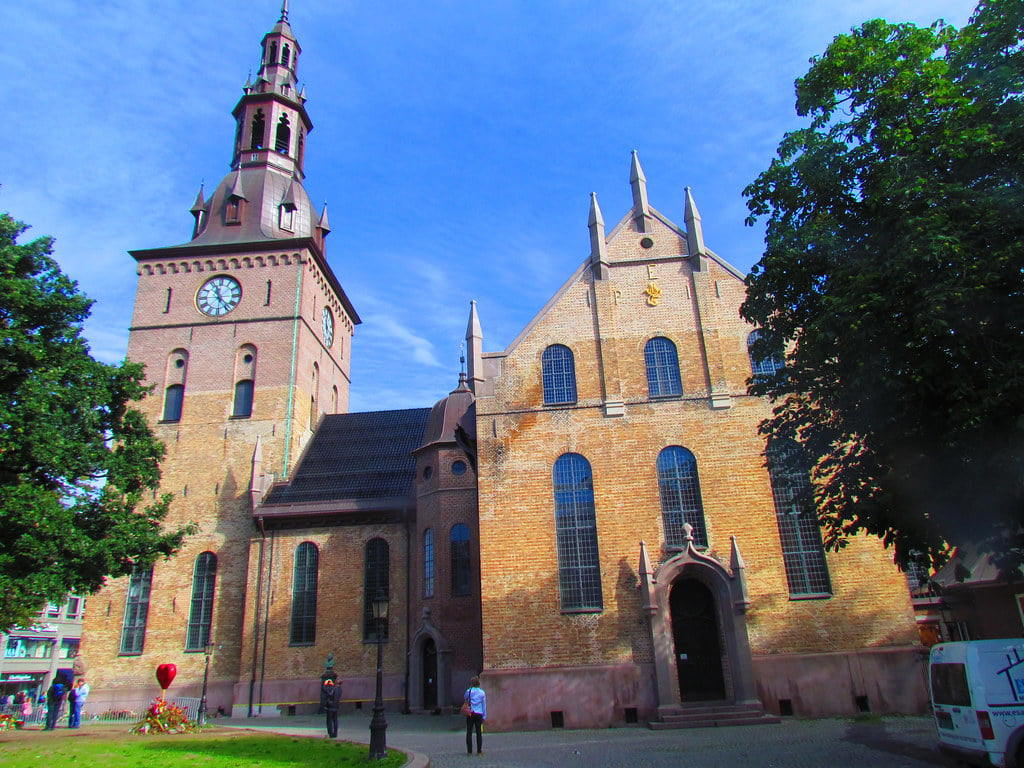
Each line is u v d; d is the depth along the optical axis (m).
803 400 18.88
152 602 40.25
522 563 27.89
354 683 37.09
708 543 27.62
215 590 40.16
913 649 26.02
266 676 37.47
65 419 22.78
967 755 14.91
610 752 19.94
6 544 20.92
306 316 47.78
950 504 15.16
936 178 15.42
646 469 28.69
